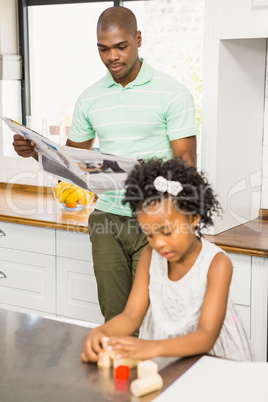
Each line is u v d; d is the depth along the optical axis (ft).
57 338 4.73
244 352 4.90
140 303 5.00
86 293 9.31
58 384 3.98
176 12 10.34
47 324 5.02
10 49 11.91
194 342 4.28
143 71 7.23
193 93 10.32
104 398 3.80
